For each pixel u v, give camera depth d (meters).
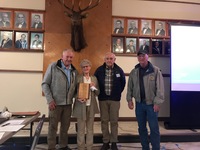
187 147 3.87
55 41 4.88
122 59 5.12
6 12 4.81
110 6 5.06
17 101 4.83
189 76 4.69
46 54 4.86
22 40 4.85
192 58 4.71
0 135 1.76
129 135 4.03
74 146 3.78
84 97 3.22
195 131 4.42
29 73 4.87
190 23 5.01
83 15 4.41
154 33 5.24
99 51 5.00
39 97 4.89
